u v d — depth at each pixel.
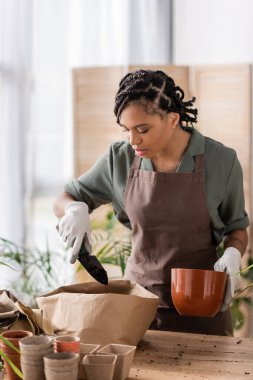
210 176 2.45
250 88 4.51
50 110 4.75
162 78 2.26
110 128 4.61
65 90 4.78
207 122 4.64
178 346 2.09
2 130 4.14
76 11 4.79
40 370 1.69
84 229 2.36
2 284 4.05
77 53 4.81
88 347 1.82
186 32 5.11
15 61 4.17
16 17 4.17
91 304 1.99
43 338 1.75
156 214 2.47
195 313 2.11
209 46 5.04
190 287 2.09
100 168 2.62
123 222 2.73
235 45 4.96
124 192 2.54
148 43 5.03
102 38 4.89
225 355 2.01
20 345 1.71
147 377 1.82
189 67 4.65
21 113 4.22
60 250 4.55
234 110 4.55
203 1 5.04
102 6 4.88
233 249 2.43
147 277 2.55
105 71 4.59
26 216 4.31
